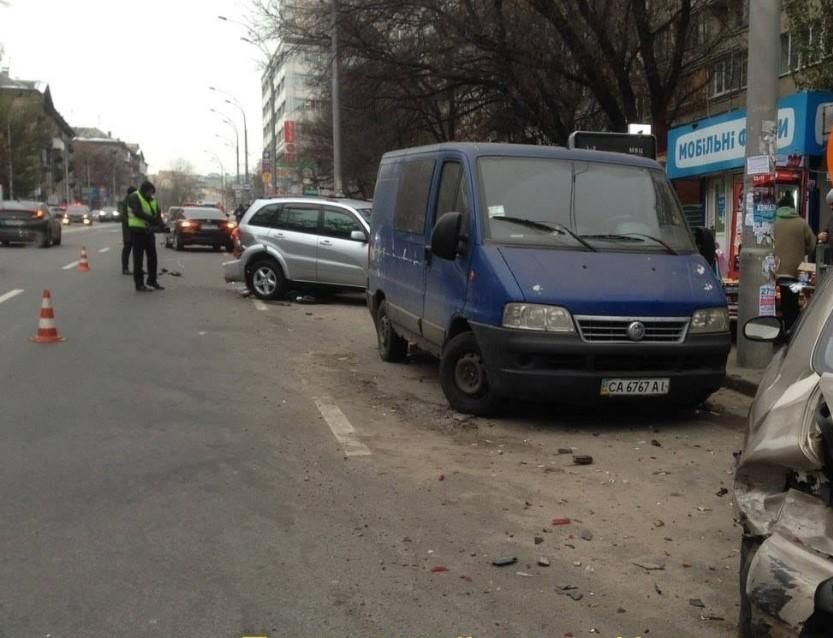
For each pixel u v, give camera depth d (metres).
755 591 2.93
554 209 7.53
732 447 6.57
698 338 6.84
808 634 2.79
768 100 8.77
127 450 6.19
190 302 14.93
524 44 18.30
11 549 4.46
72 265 22.53
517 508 5.21
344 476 5.74
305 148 43.53
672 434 6.94
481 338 6.94
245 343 10.89
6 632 3.62
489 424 7.13
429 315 8.14
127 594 3.98
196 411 7.36
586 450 6.45
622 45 17.67
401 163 9.55
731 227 16.73
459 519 5.01
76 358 9.51
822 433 2.99
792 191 13.73
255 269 15.52
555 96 19.64
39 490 5.34
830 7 12.24
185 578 4.16
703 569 4.39
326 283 15.35
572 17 17.75
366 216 15.48
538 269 6.86
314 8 20.91
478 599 4.00
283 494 5.36
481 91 21.86
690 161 17.45
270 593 4.02
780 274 10.20
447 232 7.19
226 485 5.50
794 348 3.71
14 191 70.94
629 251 7.30
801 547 2.92
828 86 12.89
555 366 6.68
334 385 8.57
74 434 6.57
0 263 22.92
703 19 20.44
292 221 15.52
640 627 3.77
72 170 123.44
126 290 16.61
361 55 20.70
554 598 4.04
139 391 8.04
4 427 6.72
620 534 4.83
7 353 9.72
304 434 6.73
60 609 3.82
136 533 4.69
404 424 7.12
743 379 8.45
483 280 6.98
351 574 4.24
